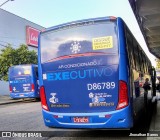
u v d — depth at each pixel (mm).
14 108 10531
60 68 4402
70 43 4379
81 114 4203
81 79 4250
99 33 4223
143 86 6441
